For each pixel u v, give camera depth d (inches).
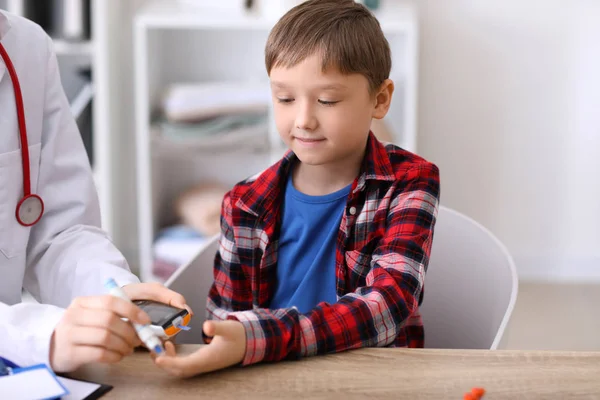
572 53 117.9
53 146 50.2
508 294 48.2
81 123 108.9
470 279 52.8
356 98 43.8
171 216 124.2
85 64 112.7
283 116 44.3
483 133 121.0
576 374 34.8
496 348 43.4
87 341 33.8
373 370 35.2
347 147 44.4
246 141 107.2
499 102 119.8
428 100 119.6
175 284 51.5
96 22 105.3
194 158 122.3
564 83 119.0
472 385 33.8
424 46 117.6
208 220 114.3
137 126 111.0
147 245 111.7
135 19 104.5
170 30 117.9
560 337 103.4
